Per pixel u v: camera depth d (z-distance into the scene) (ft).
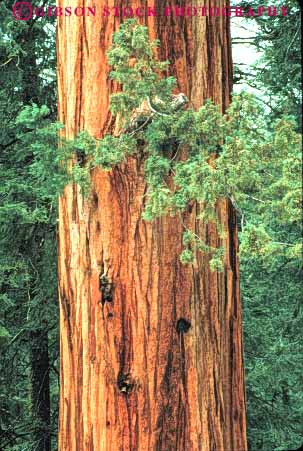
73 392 16.89
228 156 14.29
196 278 16.39
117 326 16.22
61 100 16.81
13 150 28.25
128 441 16.29
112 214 16.07
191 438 16.43
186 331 16.30
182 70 16.29
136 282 16.12
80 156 15.76
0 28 26.94
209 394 16.65
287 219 14.34
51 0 28.35
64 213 16.79
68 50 16.53
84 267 16.47
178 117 14.79
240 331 17.54
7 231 27.76
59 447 17.44
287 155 14.38
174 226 16.15
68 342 16.96
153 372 16.19
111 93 16.06
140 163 15.84
